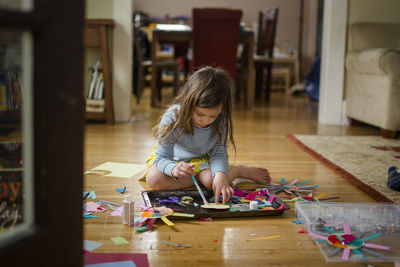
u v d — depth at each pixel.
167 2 7.43
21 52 0.73
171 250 1.17
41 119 0.67
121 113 3.58
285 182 1.89
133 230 1.30
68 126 0.71
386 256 1.14
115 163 2.17
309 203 1.50
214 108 1.46
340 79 3.71
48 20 0.65
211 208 1.46
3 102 0.93
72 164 0.73
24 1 0.65
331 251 1.17
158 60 4.82
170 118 1.63
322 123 3.80
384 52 2.93
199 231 1.31
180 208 1.45
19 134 0.93
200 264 1.09
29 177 0.71
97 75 3.44
